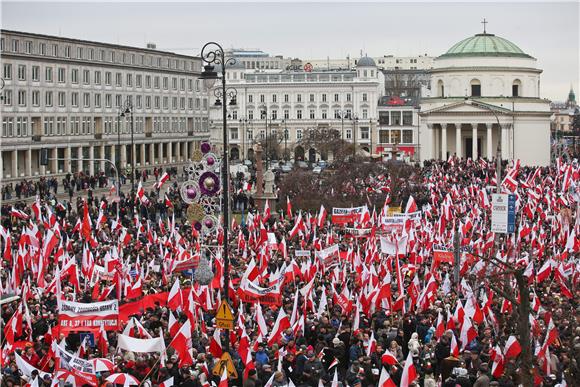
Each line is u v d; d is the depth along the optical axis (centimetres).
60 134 15112
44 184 11612
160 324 3841
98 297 4412
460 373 3184
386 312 4031
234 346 3716
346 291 4188
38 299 4288
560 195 8112
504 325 3778
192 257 4788
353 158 12962
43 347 3459
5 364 3278
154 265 5431
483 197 8244
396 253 5009
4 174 13788
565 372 3134
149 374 3184
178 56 19012
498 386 3075
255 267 4262
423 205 9438
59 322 3506
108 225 7462
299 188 10600
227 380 3084
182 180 14725
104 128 16400
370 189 10431
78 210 8725
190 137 19538
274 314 4109
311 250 6075
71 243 5903
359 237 6544
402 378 3080
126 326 3609
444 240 6125
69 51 15325
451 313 4041
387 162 11975
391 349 3412
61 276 4631
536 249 5922
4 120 13638
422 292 4381
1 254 6050
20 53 13975
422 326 3866
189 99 19538
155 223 8169
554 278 5091
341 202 10350
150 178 16062
